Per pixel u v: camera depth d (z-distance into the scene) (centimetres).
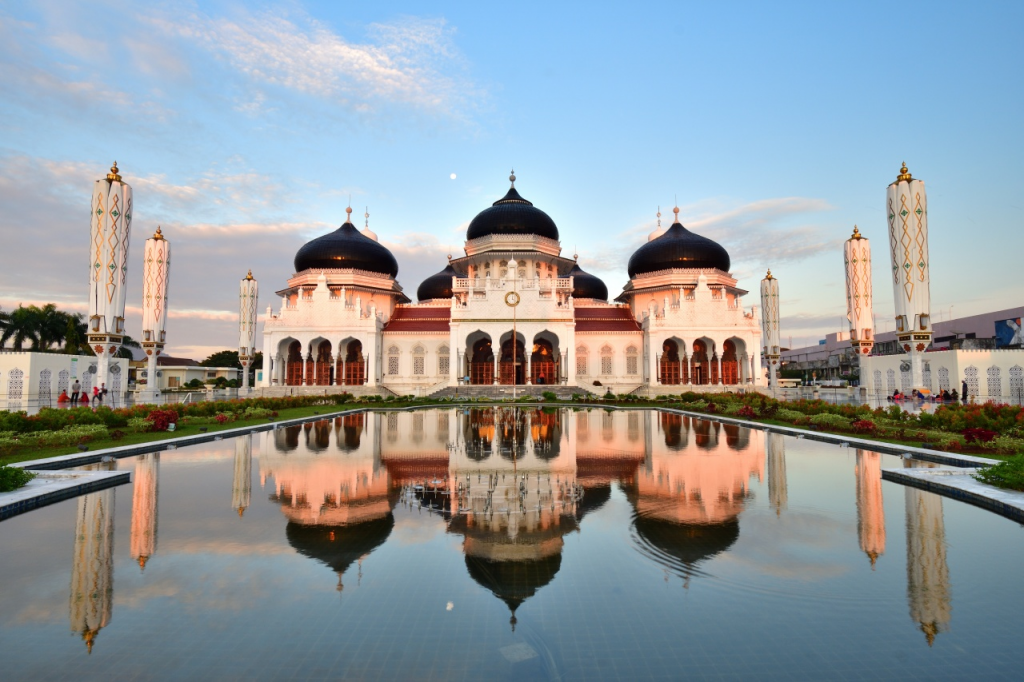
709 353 6562
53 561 920
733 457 1959
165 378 7606
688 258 6775
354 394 6012
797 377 11950
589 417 3712
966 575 855
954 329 7856
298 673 589
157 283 4350
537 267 7012
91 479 1442
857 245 4897
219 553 959
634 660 614
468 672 588
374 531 1079
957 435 2167
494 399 5550
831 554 946
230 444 2336
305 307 6366
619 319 6906
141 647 646
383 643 653
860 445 2162
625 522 1136
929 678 582
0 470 1303
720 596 781
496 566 894
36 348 6200
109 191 3725
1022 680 579
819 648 643
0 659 619
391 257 7175
